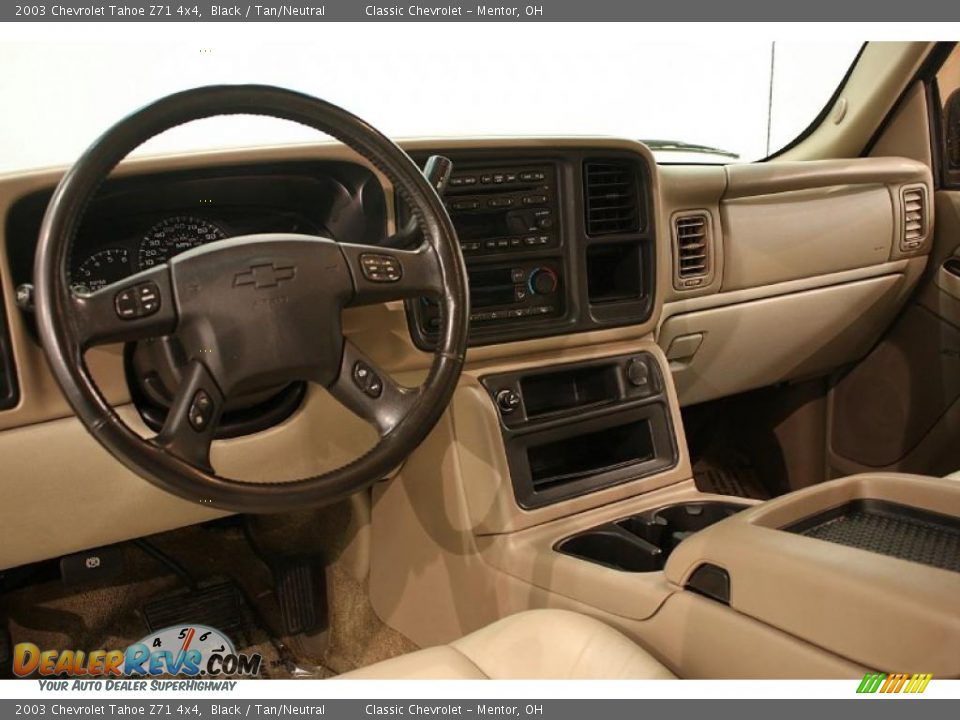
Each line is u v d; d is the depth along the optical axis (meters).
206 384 0.93
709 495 1.57
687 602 1.01
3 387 1.12
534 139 1.44
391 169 1.04
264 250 0.96
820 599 0.85
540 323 1.51
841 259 2.04
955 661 0.74
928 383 2.18
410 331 1.38
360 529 1.69
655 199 1.59
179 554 1.76
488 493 1.40
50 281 0.85
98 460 1.20
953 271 2.11
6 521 1.18
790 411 2.46
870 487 1.12
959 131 2.10
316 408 1.32
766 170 1.87
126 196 1.20
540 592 1.30
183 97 0.91
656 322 1.63
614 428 1.62
